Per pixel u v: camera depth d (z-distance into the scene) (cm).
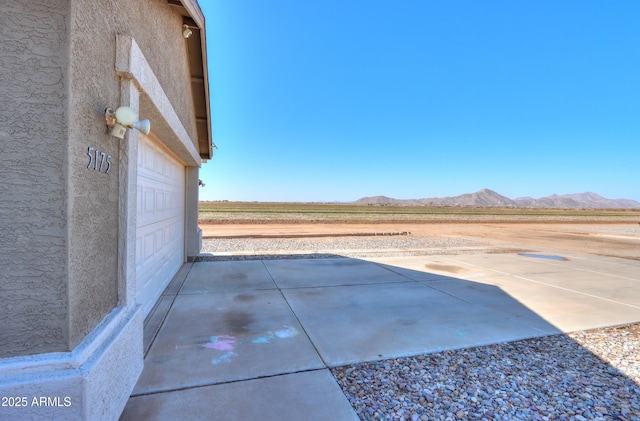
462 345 313
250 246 1041
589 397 231
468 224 2512
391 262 748
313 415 203
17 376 148
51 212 153
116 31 215
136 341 231
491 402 223
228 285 513
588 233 1788
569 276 635
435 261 775
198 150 690
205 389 226
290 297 455
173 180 546
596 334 347
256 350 289
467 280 583
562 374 263
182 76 450
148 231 382
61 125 153
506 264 754
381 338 323
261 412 204
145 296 370
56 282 155
